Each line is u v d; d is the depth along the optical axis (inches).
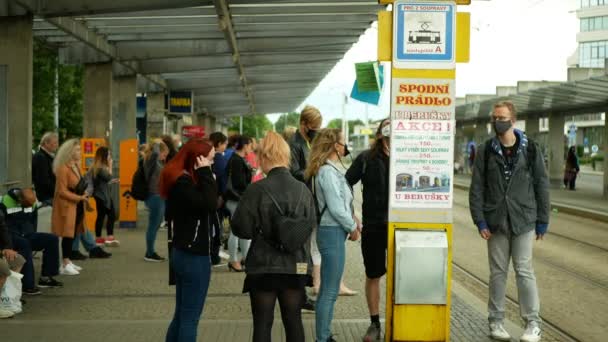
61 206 430.3
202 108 2044.8
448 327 253.8
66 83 1598.2
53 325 308.8
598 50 3860.7
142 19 716.0
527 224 281.6
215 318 327.6
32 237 392.8
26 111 564.4
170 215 241.3
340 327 306.8
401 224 257.1
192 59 1008.9
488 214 285.4
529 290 282.0
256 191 226.4
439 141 255.6
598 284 437.4
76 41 815.1
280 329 302.0
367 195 283.1
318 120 341.4
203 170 237.5
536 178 284.7
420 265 251.4
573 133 2222.0
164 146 516.1
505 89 1445.6
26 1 548.1
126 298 372.5
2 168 567.2
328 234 265.7
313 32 821.9
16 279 332.5
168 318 327.3
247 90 1519.4
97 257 507.2
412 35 253.9
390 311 258.1
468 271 481.1
